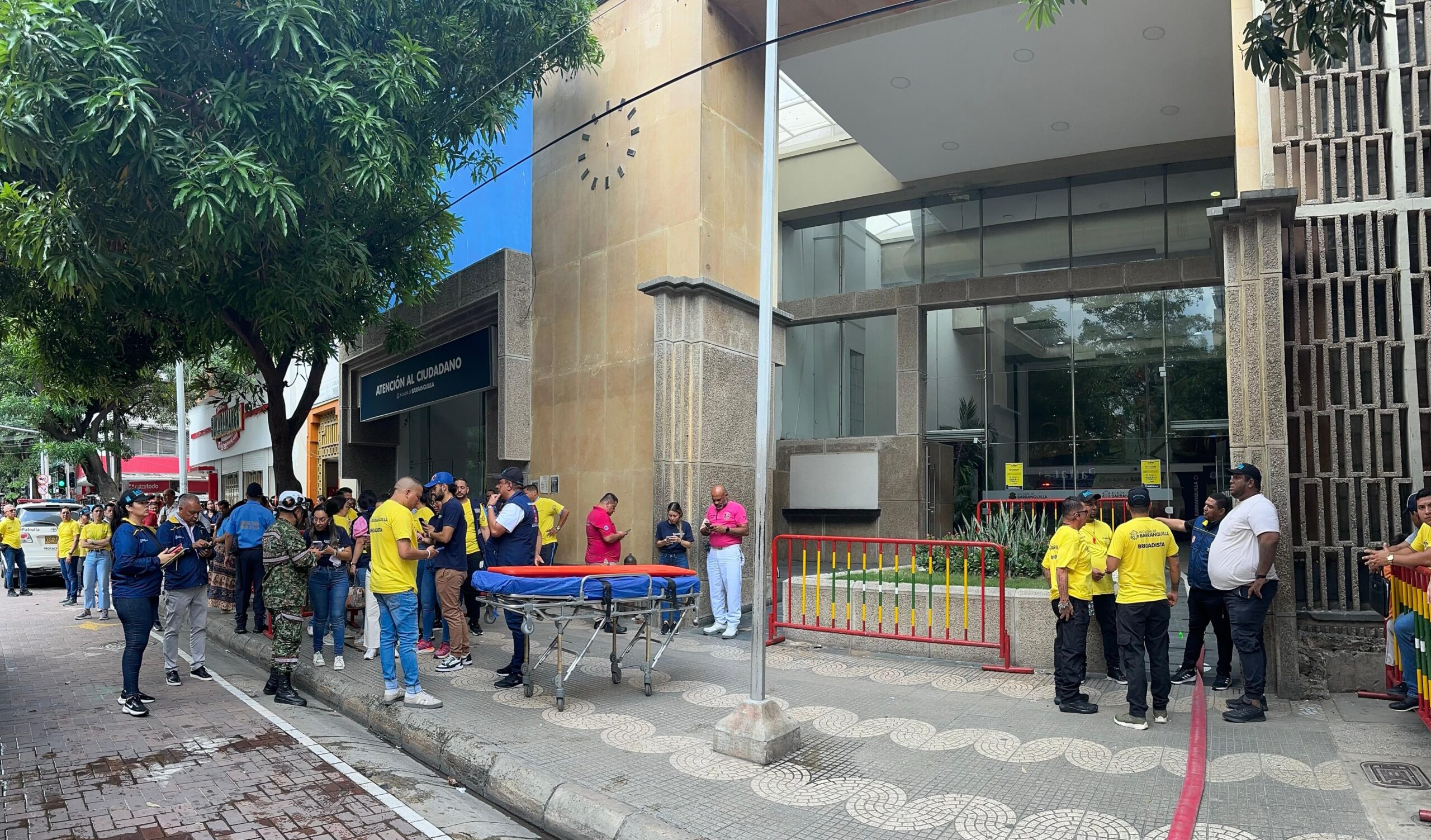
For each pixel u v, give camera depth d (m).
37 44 7.11
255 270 9.90
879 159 16.70
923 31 12.34
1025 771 5.34
